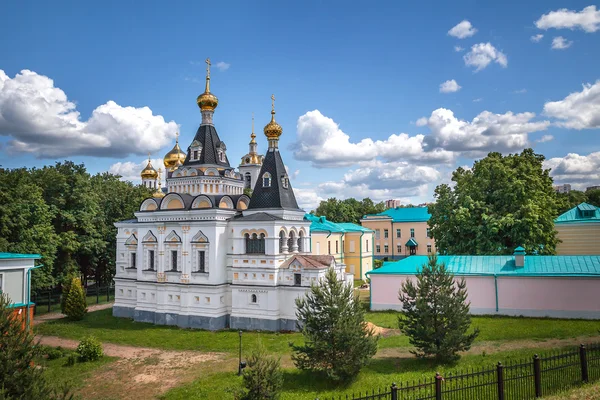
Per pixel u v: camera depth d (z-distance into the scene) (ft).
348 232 270.05
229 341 129.59
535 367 67.31
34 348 57.88
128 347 129.08
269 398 72.08
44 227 186.70
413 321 97.35
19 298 109.50
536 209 165.07
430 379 82.33
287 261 142.92
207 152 171.53
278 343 123.65
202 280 149.28
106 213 237.86
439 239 192.03
